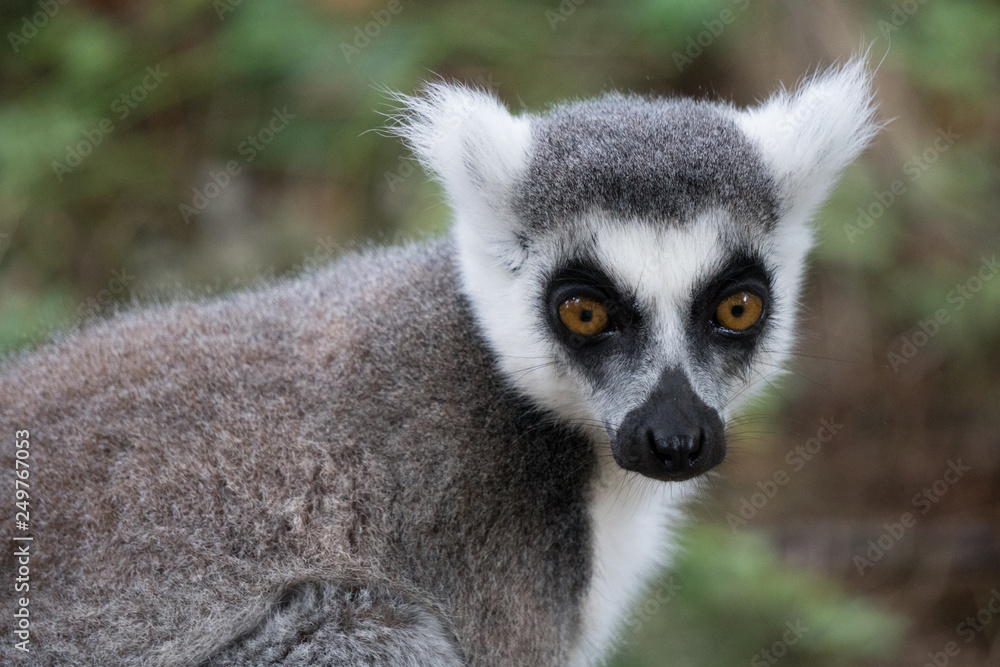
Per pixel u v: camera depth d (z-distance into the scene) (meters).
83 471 8.43
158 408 8.74
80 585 8.15
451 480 8.67
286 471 8.55
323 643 8.34
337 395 8.82
